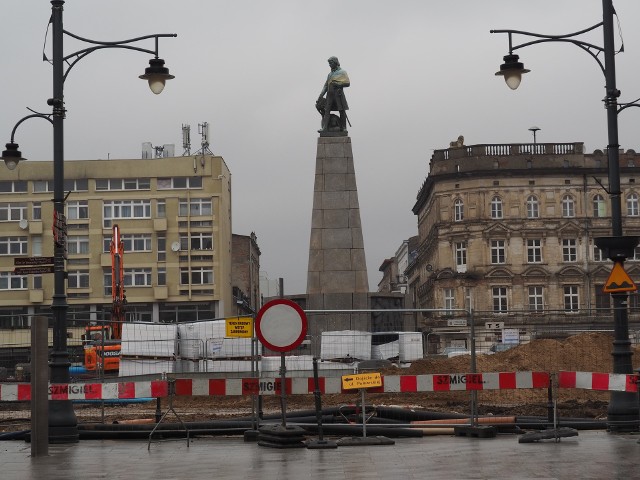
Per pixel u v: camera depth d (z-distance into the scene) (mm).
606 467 15336
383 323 39500
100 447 20516
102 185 93062
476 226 100312
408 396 35781
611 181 21922
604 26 22375
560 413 28859
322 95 40812
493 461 16391
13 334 41875
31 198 92500
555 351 40500
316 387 19453
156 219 92188
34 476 15711
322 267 39969
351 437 20156
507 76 23516
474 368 22047
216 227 92750
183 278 92500
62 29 22422
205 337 36094
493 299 99688
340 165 40438
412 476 14773
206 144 101375
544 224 99625
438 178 102062
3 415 33125
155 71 23656
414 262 131625
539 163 99812
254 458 17734
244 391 20828
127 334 36125
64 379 21500
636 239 21500
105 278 92438
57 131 22203
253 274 125812
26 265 21922
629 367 21625
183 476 15375
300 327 19406
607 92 22125
